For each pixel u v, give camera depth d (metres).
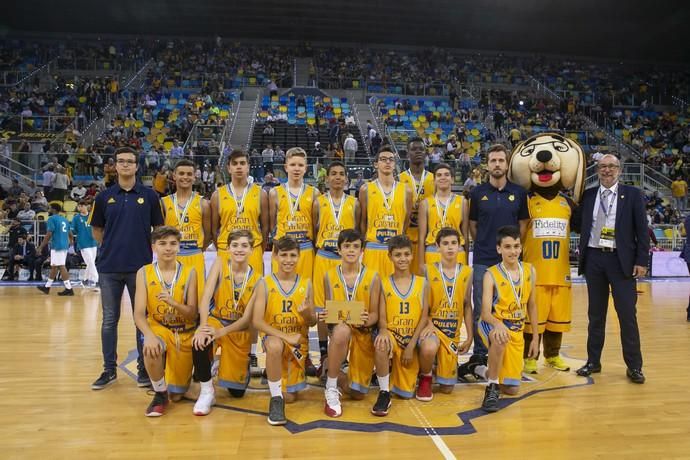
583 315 6.96
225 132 15.71
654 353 4.79
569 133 18.14
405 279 3.56
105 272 3.74
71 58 21.59
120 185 3.84
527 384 3.84
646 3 22.72
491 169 4.12
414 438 2.83
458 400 3.50
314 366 4.10
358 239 3.50
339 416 3.16
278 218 4.42
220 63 22.62
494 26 24.89
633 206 3.95
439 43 26.05
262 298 3.36
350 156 13.42
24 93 18.67
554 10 23.39
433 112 18.66
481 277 4.09
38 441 2.77
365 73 22.58
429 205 4.34
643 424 3.06
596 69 26.16
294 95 20.19
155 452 2.64
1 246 10.55
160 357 3.15
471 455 2.62
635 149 17.77
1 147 12.93
